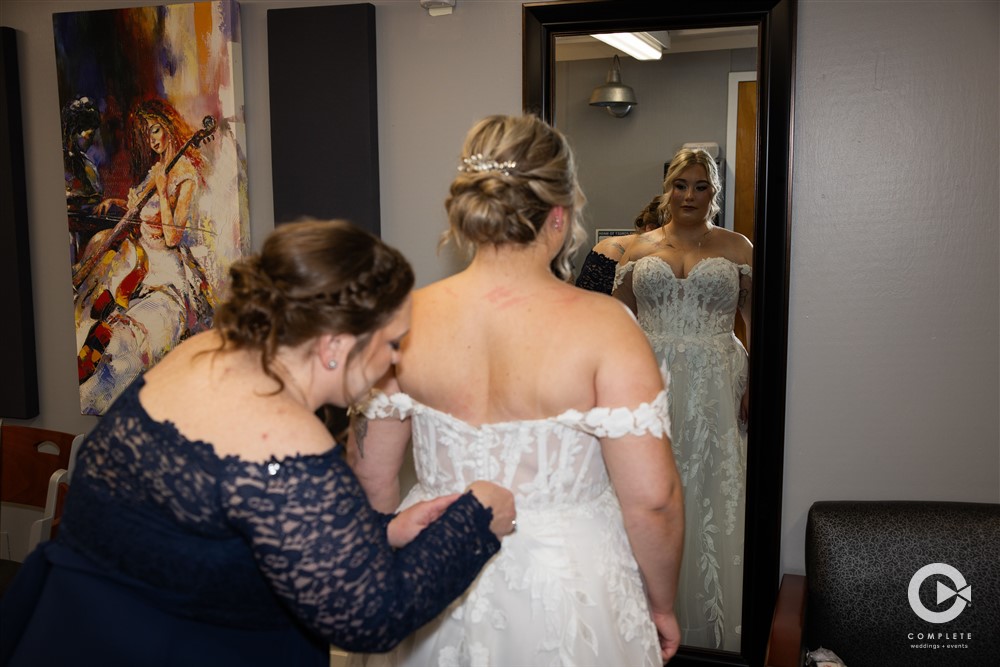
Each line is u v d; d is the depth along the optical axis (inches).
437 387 54.4
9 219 109.8
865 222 81.8
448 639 56.5
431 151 95.2
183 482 39.8
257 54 99.3
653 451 51.2
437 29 93.1
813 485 86.8
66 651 41.9
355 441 60.2
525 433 53.3
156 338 105.9
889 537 76.2
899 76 79.5
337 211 96.9
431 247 96.7
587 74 86.0
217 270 101.7
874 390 83.9
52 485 86.3
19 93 109.4
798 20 81.0
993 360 80.5
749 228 83.0
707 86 82.4
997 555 74.1
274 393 41.4
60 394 114.3
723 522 88.4
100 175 104.8
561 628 54.1
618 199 86.5
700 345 86.2
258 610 44.0
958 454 82.6
